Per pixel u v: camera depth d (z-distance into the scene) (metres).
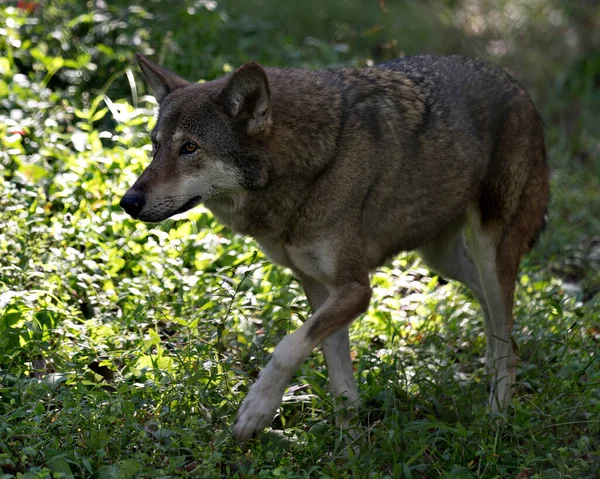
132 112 11.85
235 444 8.05
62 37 14.29
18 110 12.23
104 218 10.77
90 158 11.33
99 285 10.42
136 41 14.62
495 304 9.86
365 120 8.87
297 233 8.70
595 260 13.75
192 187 8.48
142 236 10.73
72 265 10.26
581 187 16.14
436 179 9.32
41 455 7.57
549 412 8.87
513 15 21.50
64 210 11.09
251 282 10.92
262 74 8.20
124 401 7.93
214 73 14.87
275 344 9.84
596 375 8.84
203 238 11.09
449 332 10.78
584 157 17.62
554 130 17.98
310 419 8.75
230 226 9.04
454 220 9.98
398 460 8.06
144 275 10.47
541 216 10.31
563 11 21.81
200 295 10.38
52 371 9.03
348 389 8.77
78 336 9.31
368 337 10.49
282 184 8.58
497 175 9.76
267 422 8.02
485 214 9.80
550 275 13.01
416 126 9.16
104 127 13.34
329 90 8.89
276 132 8.52
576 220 15.05
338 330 8.48
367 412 8.91
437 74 9.61
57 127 12.62
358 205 8.73
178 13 16.17
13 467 7.46
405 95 9.23
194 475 7.58
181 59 15.16
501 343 9.84
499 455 8.13
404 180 9.09
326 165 8.59
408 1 21.98
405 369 9.79
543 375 9.90
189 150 8.46
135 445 7.82
